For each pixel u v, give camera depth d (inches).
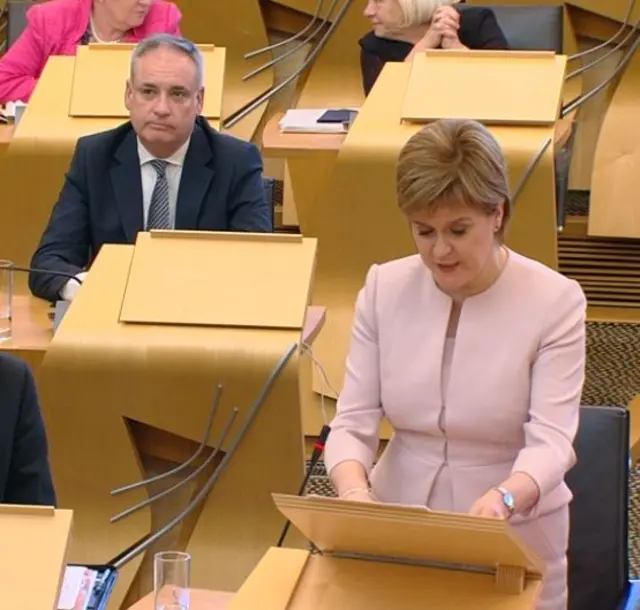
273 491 434.3
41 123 673.0
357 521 273.9
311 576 295.6
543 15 802.8
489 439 322.3
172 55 538.9
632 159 828.6
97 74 693.3
